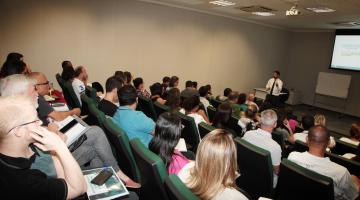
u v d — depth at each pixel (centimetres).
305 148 243
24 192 91
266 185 201
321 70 991
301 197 169
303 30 1026
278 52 1033
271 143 234
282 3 550
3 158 91
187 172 141
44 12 508
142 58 659
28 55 506
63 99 396
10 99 98
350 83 902
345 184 188
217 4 633
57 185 96
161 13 667
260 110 479
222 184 114
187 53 748
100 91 499
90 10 559
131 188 188
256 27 919
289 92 966
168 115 168
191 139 287
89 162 195
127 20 614
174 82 498
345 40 877
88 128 191
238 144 210
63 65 440
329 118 855
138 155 136
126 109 234
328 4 527
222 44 830
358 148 258
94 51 580
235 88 916
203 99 468
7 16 475
